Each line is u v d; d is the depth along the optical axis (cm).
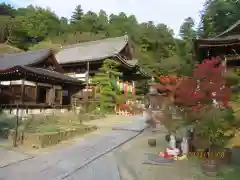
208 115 672
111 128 1327
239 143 768
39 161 698
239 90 666
